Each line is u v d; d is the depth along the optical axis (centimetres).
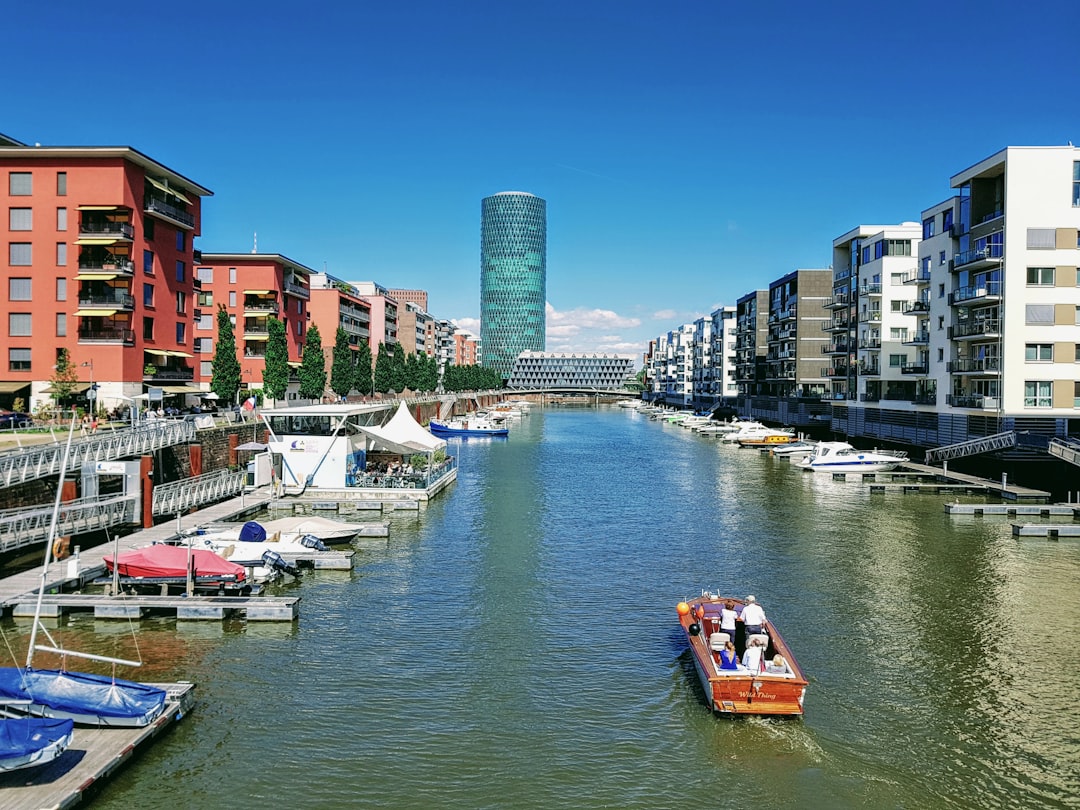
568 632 3247
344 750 2277
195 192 8300
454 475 7781
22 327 6931
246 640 3122
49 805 1864
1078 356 6619
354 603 3609
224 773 2144
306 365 10381
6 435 5284
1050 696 2662
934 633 3256
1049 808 2030
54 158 6888
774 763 2234
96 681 2322
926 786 2130
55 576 3575
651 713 2520
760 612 2812
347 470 6350
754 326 16512
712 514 5922
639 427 16838
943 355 7862
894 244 9431
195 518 4962
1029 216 6606
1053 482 6406
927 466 8062
